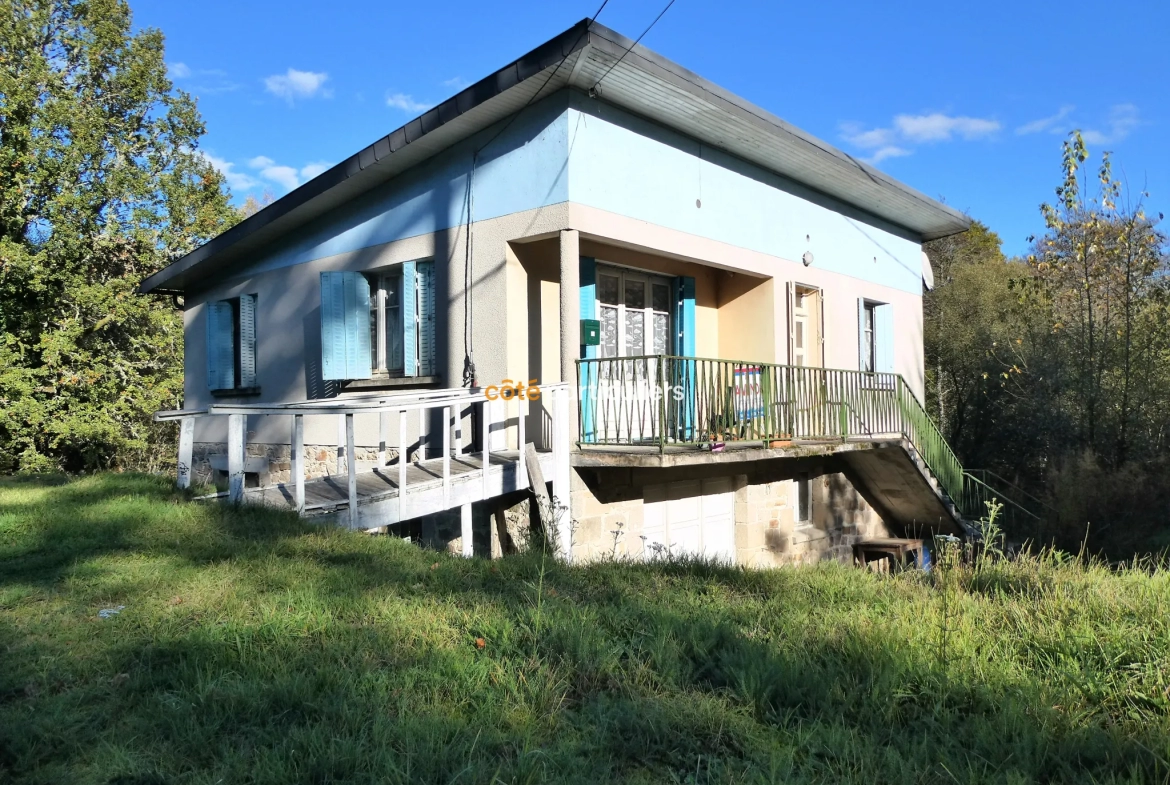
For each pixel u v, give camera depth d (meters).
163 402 20.70
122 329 21.00
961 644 4.34
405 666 3.97
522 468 8.23
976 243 27.19
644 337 10.51
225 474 13.38
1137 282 14.88
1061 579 5.96
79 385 19.38
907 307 14.99
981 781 2.99
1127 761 3.15
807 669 4.04
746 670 4.02
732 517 11.04
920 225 14.87
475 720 3.43
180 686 3.71
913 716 3.66
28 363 19.14
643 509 9.63
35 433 18.81
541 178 8.55
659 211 9.40
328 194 10.70
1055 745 3.33
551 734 3.38
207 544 5.99
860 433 11.33
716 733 3.44
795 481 12.12
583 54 7.67
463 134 9.32
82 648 4.13
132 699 3.58
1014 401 17.77
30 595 4.95
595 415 8.72
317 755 3.04
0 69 18.70
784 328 11.40
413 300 9.96
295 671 3.85
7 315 18.84
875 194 12.72
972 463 18.45
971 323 20.42
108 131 21.20
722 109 9.05
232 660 3.95
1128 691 3.82
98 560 5.66
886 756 3.16
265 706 3.47
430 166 9.85
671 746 3.33
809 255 11.95
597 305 9.91
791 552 11.74
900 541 12.81
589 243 9.43
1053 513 13.78
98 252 20.36
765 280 11.22
